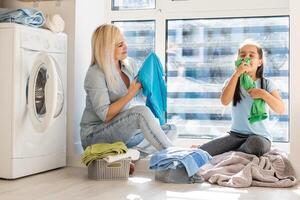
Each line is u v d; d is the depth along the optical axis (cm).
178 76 325
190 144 315
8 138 254
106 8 338
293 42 263
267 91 281
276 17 308
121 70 295
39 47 271
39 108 267
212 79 319
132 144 290
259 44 297
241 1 311
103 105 273
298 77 262
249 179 241
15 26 252
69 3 313
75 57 312
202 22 321
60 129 296
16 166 255
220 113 317
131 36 336
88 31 329
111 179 259
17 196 210
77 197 209
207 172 257
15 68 253
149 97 287
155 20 328
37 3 321
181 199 207
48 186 237
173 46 326
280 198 211
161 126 296
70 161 312
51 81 254
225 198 210
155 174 263
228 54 316
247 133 279
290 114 263
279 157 262
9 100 253
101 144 265
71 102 312
